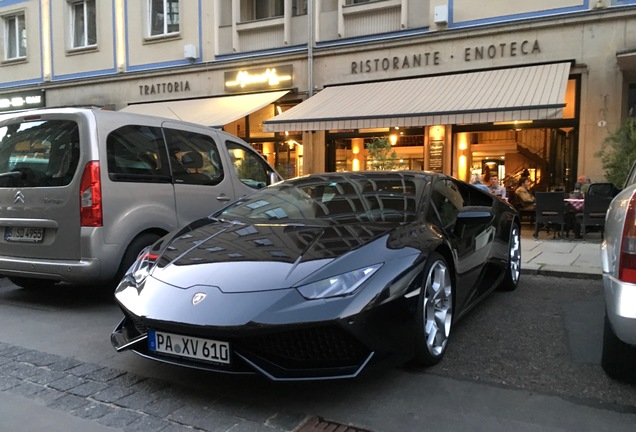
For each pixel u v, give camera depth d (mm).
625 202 2945
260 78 13562
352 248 3119
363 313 2756
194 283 3053
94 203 4594
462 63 11125
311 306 2729
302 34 13133
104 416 2797
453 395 3016
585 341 3943
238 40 14000
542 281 6223
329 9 12758
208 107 13398
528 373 3330
